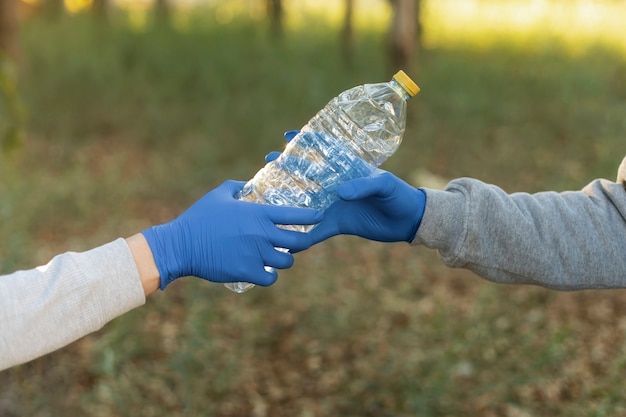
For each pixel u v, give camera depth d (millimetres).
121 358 3668
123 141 8578
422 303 4609
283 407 3617
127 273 1301
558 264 1615
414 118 8617
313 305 4516
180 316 4328
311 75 9930
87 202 6398
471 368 3758
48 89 9797
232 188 1537
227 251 1386
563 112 8969
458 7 16656
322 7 17016
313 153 1572
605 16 13719
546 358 3686
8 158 5012
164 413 3426
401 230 1646
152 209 6555
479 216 1603
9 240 4684
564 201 1674
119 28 13523
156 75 10797
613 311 4473
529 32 13008
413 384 3574
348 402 3562
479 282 4934
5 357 1214
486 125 8867
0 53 4273
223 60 10961
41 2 15945
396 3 8625
